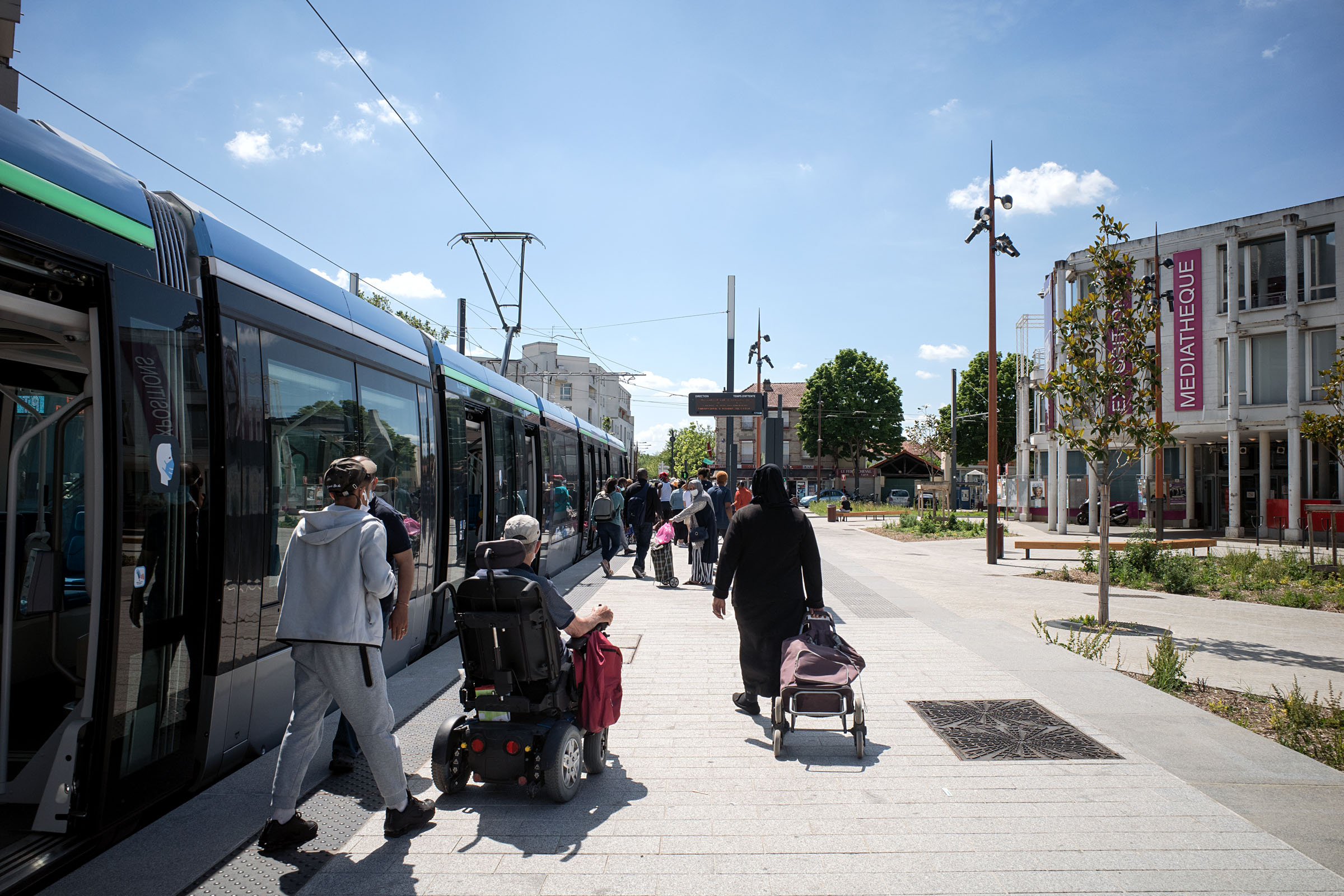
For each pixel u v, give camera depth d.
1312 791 4.13
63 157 3.54
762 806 3.95
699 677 6.54
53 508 3.76
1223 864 3.31
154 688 3.62
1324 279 24.94
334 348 5.75
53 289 3.35
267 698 4.60
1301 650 8.31
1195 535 27.39
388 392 6.76
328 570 3.51
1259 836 3.60
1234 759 4.61
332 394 5.66
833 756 4.67
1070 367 9.98
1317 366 25.11
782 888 3.13
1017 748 4.80
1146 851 3.44
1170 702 5.76
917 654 7.34
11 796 3.50
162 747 3.66
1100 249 9.73
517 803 4.01
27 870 2.98
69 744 3.25
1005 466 56.09
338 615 3.46
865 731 4.94
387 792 3.59
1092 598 11.91
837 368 66.50
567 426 16.39
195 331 4.10
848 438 65.75
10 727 4.11
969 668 6.77
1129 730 5.13
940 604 11.02
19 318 3.22
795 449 79.88
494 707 4.02
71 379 4.41
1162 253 28.42
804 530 5.28
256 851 3.43
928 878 3.21
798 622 5.31
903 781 4.28
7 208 3.11
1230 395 26.44
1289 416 25.08
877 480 71.88
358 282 20.92
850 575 14.22
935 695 5.95
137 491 3.54
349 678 3.49
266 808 3.84
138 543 3.54
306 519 3.53
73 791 3.24
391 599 4.04
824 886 3.14
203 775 4.03
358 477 3.59
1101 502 9.69
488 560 4.05
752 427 78.75
